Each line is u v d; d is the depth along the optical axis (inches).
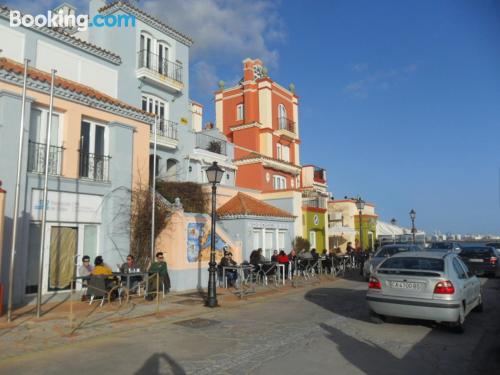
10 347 272.1
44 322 343.9
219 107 1302.9
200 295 517.3
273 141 1198.3
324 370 230.7
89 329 323.0
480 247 786.8
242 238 747.4
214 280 440.8
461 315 313.3
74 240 486.6
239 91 1268.5
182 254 564.4
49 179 458.0
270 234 822.5
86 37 788.0
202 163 887.7
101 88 692.1
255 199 888.3
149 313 393.4
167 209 570.6
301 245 892.6
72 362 243.6
